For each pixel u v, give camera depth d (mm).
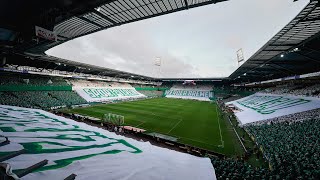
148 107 45156
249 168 11469
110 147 11156
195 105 55656
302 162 12000
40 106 33938
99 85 64312
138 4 9102
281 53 24391
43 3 8461
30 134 10836
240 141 20609
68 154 8680
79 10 9211
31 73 38969
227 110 43688
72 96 47156
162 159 10273
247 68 40406
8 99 32594
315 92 33375
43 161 7141
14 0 7945
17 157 7145
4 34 11984
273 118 27984
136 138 20109
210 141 20516
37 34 9031
